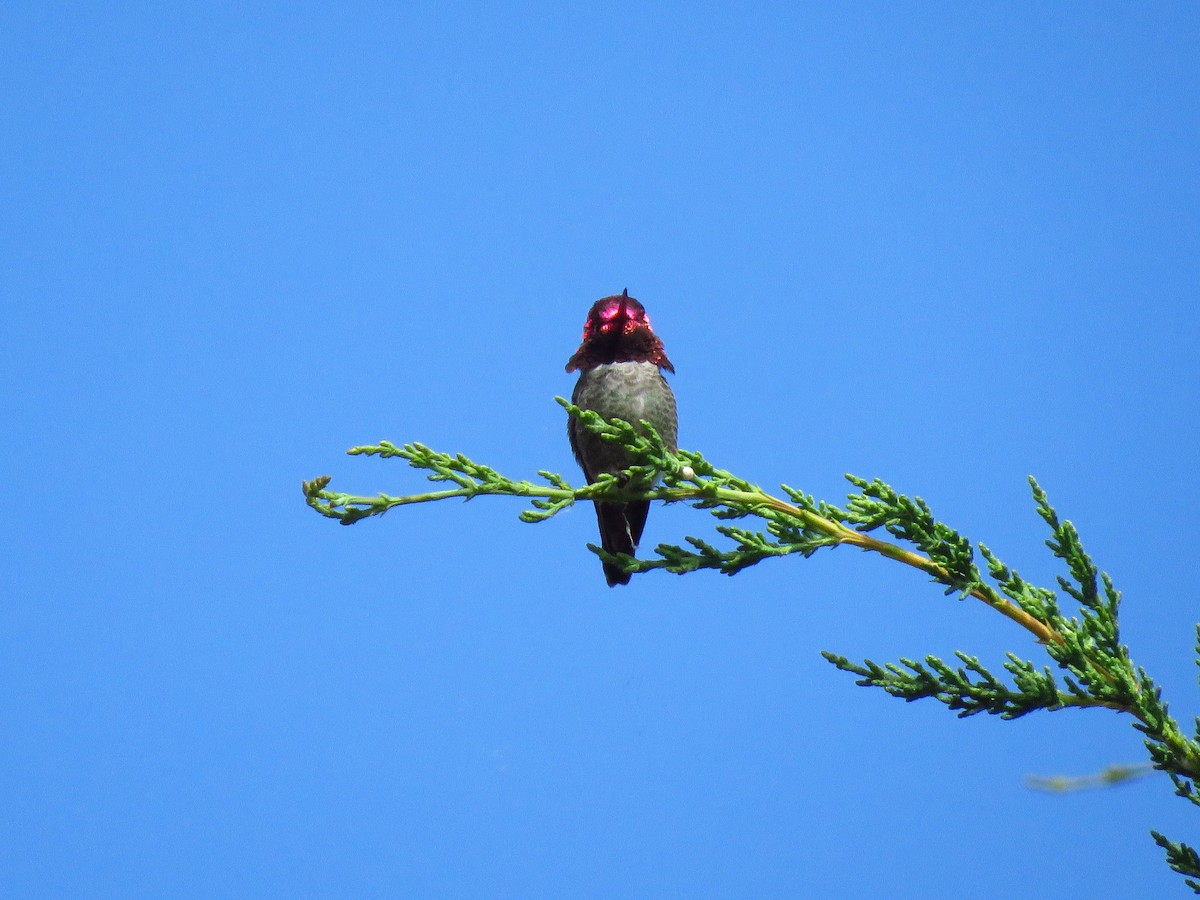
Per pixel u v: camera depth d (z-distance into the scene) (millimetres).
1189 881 7129
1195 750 7262
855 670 7816
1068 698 7512
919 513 8367
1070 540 7891
